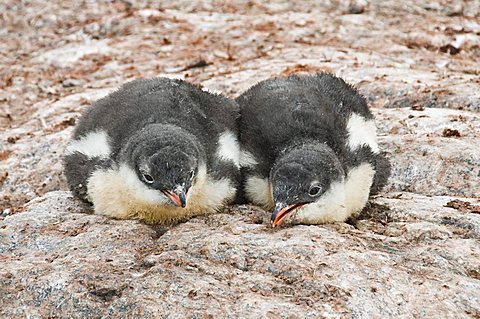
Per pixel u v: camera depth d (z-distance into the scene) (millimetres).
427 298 10938
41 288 11523
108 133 13984
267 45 26297
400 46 26188
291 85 15594
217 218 13445
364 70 22219
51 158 18297
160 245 12414
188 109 14156
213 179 13586
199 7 31938
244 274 11414
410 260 11914
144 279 11289
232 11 31219
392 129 17875
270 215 13742
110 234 12930
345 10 31141
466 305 10906
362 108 15609
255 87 16312
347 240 12328
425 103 19547
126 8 32344
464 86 19969
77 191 14539
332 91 15531
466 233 12930
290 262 11508
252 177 14094
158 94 14484
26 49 28828
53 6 32781
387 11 30859
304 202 13016
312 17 29328
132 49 26906
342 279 11117
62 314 11227
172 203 12977
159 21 29547
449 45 26172
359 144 14391
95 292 11320
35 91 24328
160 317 10641
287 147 13750
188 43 27094
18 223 13641
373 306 10711
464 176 15680
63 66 26188
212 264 11648
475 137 17031
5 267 12062
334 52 24812
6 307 11461
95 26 29656
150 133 13148
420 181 15906
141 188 13070
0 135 20375
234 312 10586
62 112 21719
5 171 18047
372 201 14664
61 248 12680
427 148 16438
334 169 13234
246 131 14617
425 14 30578
